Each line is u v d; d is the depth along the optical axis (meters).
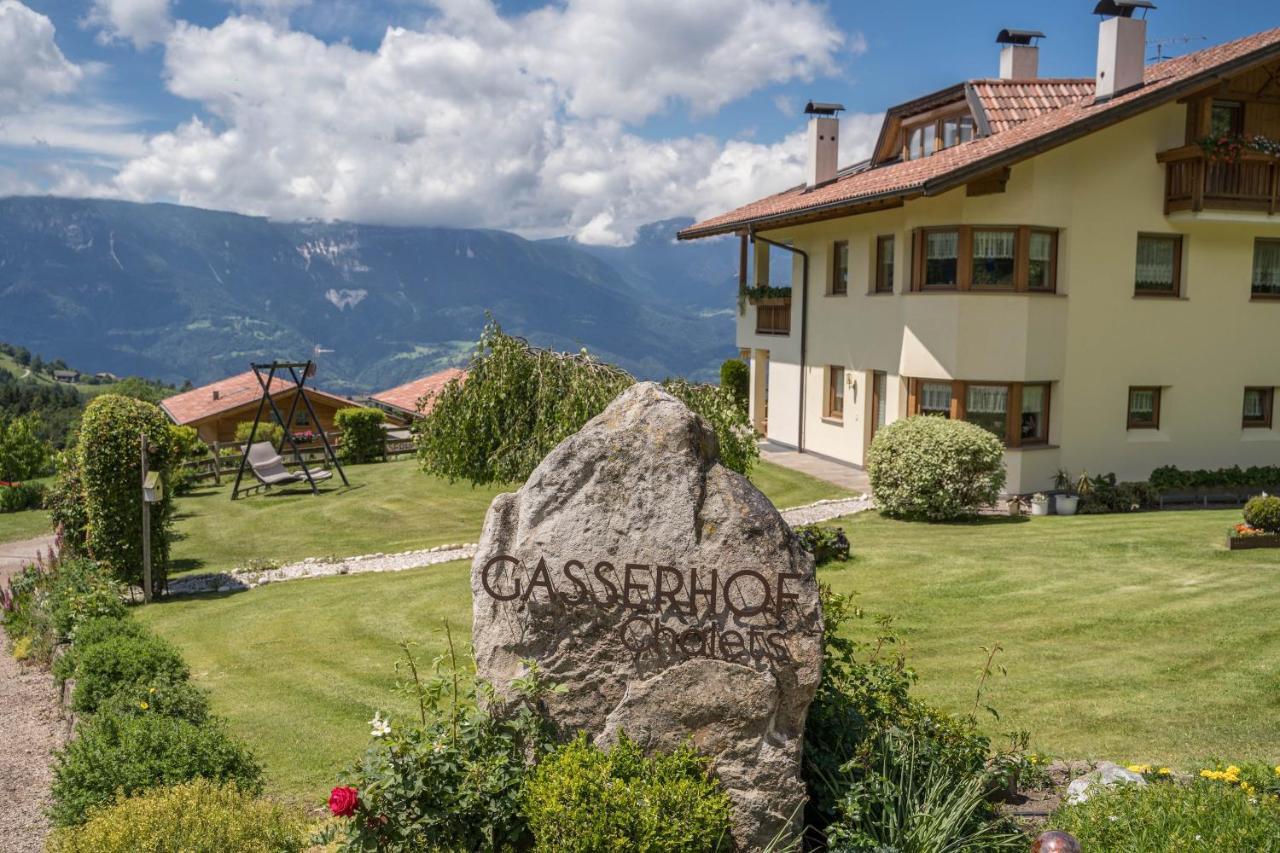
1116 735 8.17
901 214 21.27
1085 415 20.41
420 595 14.49
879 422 23.12
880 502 18.80
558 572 5.61
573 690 5.62
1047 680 9.61
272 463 27.69
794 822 5.44
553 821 4.93
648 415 5.75
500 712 5.67
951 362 20.03
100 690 8.90
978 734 6.70
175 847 5.51
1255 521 15.67
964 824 5.61
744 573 5.50
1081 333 20.14
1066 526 17.50
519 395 10.39
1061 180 19.55
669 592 5.54
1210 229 20.84
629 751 5.38
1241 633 10.98
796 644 5.49
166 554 15.87
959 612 12.09
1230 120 20.53
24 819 7.73
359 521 22.20
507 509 5.79
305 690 10.41
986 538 16.44
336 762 8.30
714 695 5.49
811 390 26.08
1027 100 23.20
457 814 5.26
